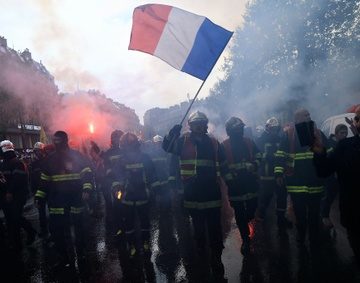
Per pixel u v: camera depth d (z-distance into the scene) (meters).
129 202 5.55
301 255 4.98
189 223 7.52
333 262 4.63
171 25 5.06
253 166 5.48
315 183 5.33
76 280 4.89
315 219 5.45
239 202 5.36
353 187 3.24
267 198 6.90
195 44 4.97
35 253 6.38
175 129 4.92
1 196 7.32
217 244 5.03
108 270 5.15
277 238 5.86
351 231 3.31
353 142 3.28
